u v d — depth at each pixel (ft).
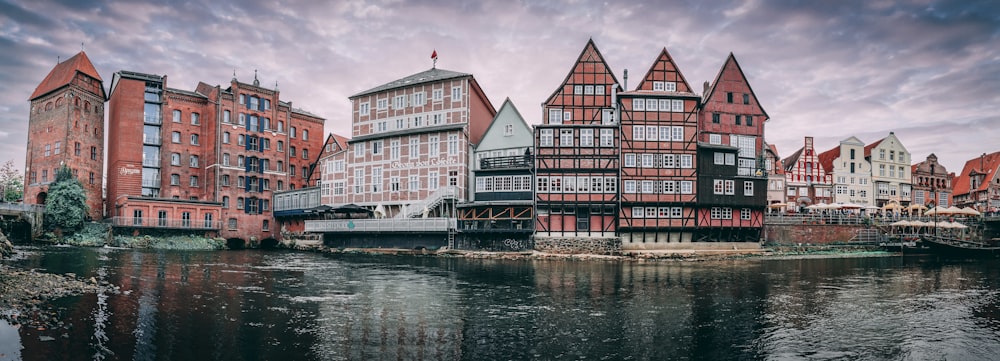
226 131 229.25
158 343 56.18
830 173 238.48
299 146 259.60
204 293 84.89
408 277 110.83
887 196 243.60
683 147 171.63
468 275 115.24
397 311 75.36
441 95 197.67
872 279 113.19
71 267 110.22
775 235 182.19
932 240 175.63
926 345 61.93
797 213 215.51
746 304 83.25
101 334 58.18
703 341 62.23
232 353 53.98
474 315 73.56
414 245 172.04
